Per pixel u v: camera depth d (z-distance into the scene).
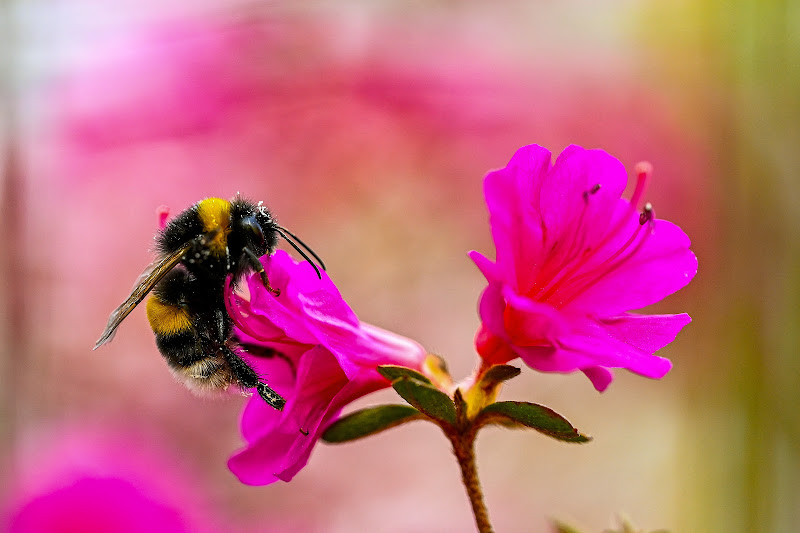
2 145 0.47
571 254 0.33
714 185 0.49
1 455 0.44
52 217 0.50
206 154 0.54
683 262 0.33
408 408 0.33
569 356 0.32
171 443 0.52
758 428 0.47
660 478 0.60
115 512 0.41
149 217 0.54
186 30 0.51
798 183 0.48
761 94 0.48
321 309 0.33
